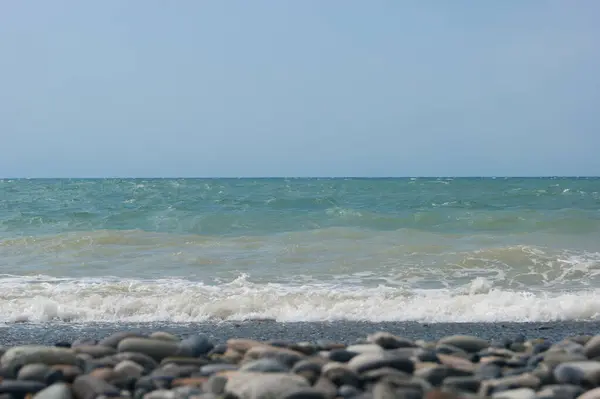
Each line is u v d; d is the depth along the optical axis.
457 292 8.62
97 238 13.60
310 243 13.12
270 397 3.06
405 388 3.20
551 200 23.00
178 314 7.42
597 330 6.56
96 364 3.91
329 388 3.31
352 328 6.64
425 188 31.78
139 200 24.61
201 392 3.21
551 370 3.69
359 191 29.69
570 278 9.72
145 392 3.35
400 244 12.91
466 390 3.42
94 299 7.84
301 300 7.91
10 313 7.32
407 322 7.07
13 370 3.70
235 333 6.30
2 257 11.93
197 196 26.67
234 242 13.48
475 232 14.95
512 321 7.17
